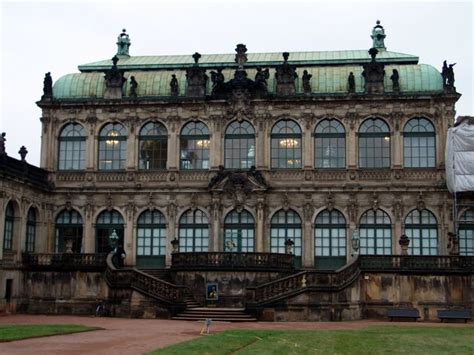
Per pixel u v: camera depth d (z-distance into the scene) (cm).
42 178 6600
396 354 2806
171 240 6469
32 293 5809
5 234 5769
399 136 6366
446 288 5469
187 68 6731
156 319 4969
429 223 6256
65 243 6625
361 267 5534
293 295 4928
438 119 6341
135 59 7425
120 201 6619
